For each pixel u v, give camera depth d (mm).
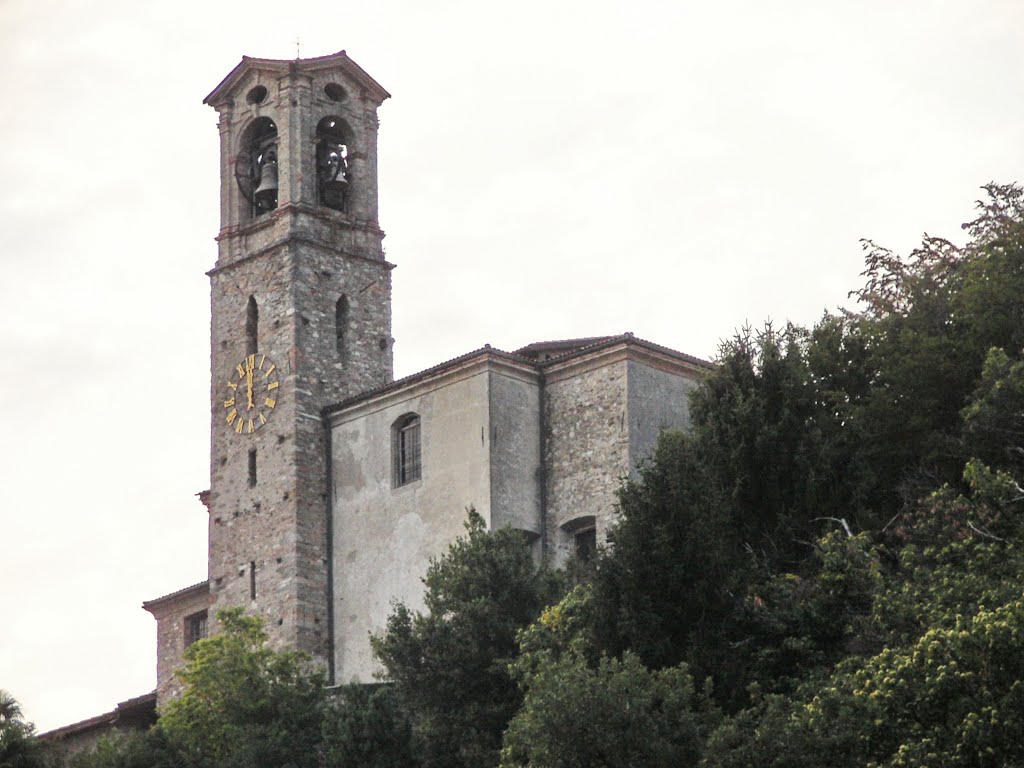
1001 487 74438
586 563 84875
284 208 109062
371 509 102938
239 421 108562
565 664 73000
